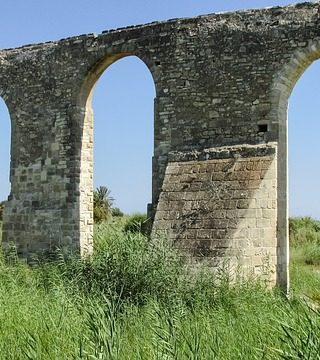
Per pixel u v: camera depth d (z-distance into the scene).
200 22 19.70
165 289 14.44
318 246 30.56
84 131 22.19
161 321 10.41
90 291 14.77
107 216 41.09
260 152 18.20
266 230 17.12
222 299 13.99
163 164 19.83
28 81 23.30
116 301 14.04
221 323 11.20
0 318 10.79
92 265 15.98
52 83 22.66
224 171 18.31
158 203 18.56
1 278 16.64
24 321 10.62
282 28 18.50
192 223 17.62
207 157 18.91
